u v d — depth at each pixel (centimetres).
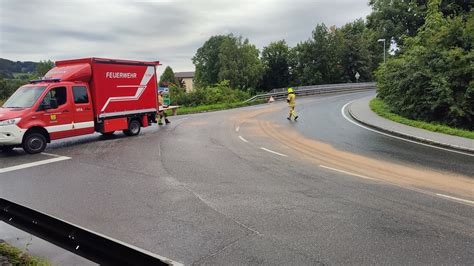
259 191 674
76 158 1000
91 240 345
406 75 2011
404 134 1366
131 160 966
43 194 664
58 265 363
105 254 331
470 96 1766
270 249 435
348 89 5606
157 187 704
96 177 786
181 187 703
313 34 6925
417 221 525
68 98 1182
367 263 402
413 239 464
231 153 1052
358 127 1634
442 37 1966
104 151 1107
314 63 6938
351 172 821
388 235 476
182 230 494
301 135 1406
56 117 1141
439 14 2234
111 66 1334
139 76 1472
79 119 1220
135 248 310
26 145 1060
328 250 432
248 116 2220
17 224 417
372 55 7169
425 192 667
